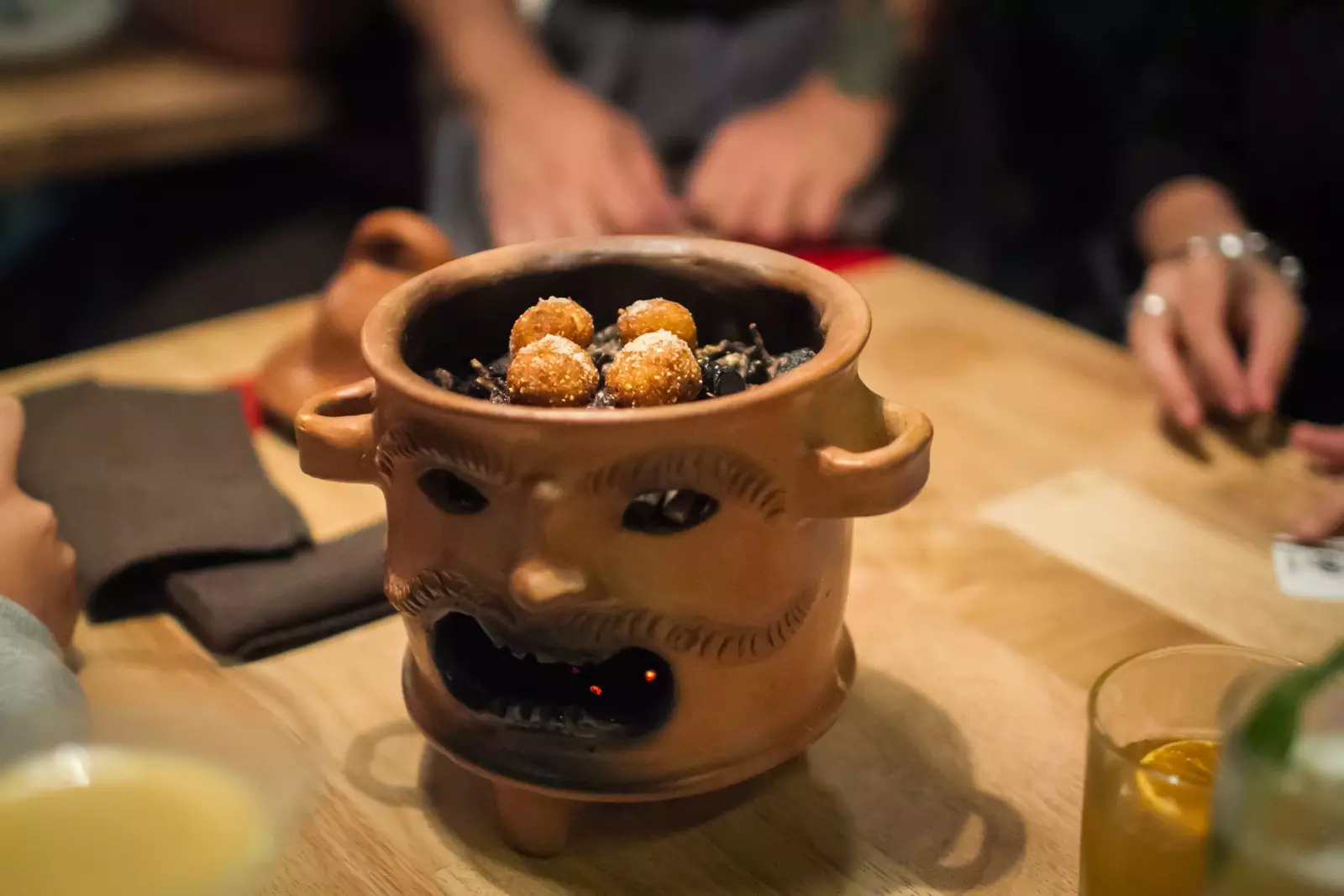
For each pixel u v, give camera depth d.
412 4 1.34
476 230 1.13
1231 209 1.02
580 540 0.45
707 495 0.46
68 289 1.39
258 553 0.67
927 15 1.22
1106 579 0.69
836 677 0.54
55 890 0.43
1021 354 0.92
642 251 0.56
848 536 0.51
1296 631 0.65
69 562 0.63
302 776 0.49
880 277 1.04
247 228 1.46
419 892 0.51
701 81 1.27
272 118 1.38
